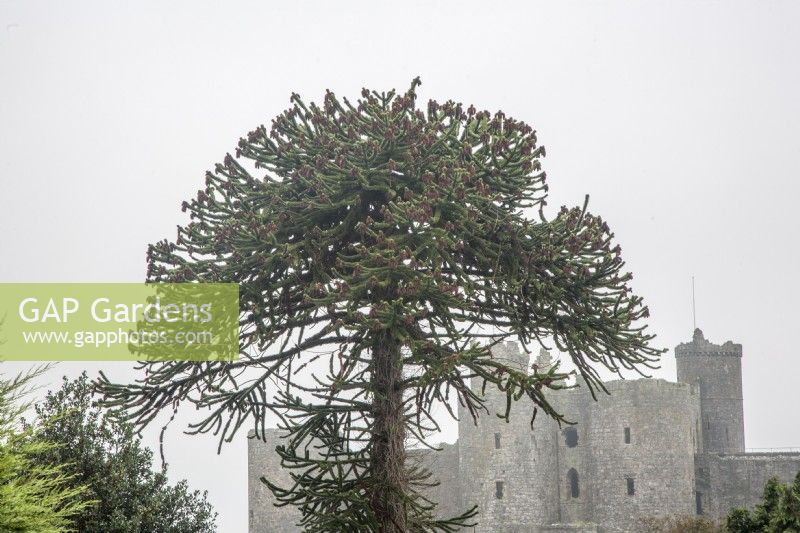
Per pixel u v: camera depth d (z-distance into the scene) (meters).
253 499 122.88
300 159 28.80
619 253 27.72
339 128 29.02
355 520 24.89
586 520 125.44
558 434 127.88
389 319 24.61
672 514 121.88
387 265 25.61
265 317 27.03
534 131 28.75
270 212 28.16
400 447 26.89
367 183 27.33
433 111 29.70
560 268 28.02
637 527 122.06
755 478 127.75
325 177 27.58
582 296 27.52
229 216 28.72
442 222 27.17
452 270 27.30
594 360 27.12
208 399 26.98
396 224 26.86
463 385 27.67
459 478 127.38
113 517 44.88
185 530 48.22
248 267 27.38
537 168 28.61
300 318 27.28
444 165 27.52
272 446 122.69
